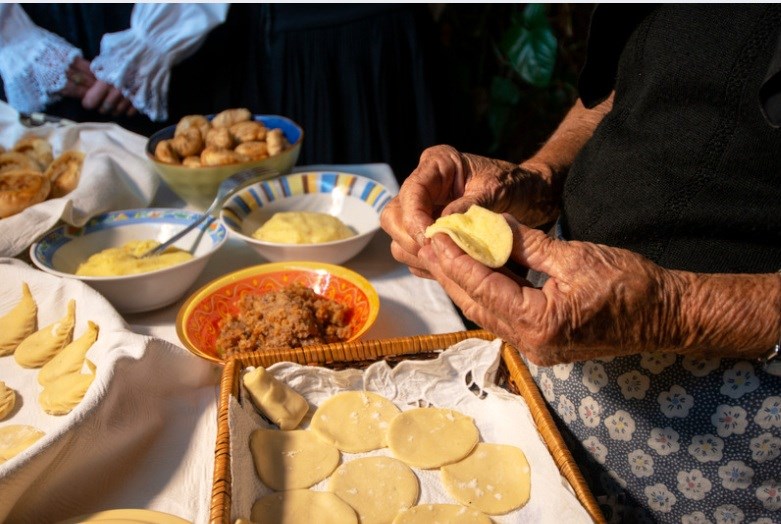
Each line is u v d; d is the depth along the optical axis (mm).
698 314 583
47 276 981
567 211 816
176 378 815
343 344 855
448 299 1083
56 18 1895
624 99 756
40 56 1826
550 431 717
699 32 639
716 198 655
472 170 837
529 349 621
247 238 1114
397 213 809
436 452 770
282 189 1298
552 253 620
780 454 667
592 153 783
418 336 864
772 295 582
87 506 716
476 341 850
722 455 692
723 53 619
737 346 595
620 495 770
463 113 2713
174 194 1454
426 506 709
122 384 743
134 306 1030
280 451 770
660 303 588
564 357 621
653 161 690
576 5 2496
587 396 767
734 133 628
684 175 667
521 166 889
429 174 803
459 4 2525
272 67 1977
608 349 614
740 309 579
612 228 734
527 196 861
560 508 647
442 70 2225
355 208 1294
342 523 687
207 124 1443
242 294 1030
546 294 595
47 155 1374
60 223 1162
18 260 1021
